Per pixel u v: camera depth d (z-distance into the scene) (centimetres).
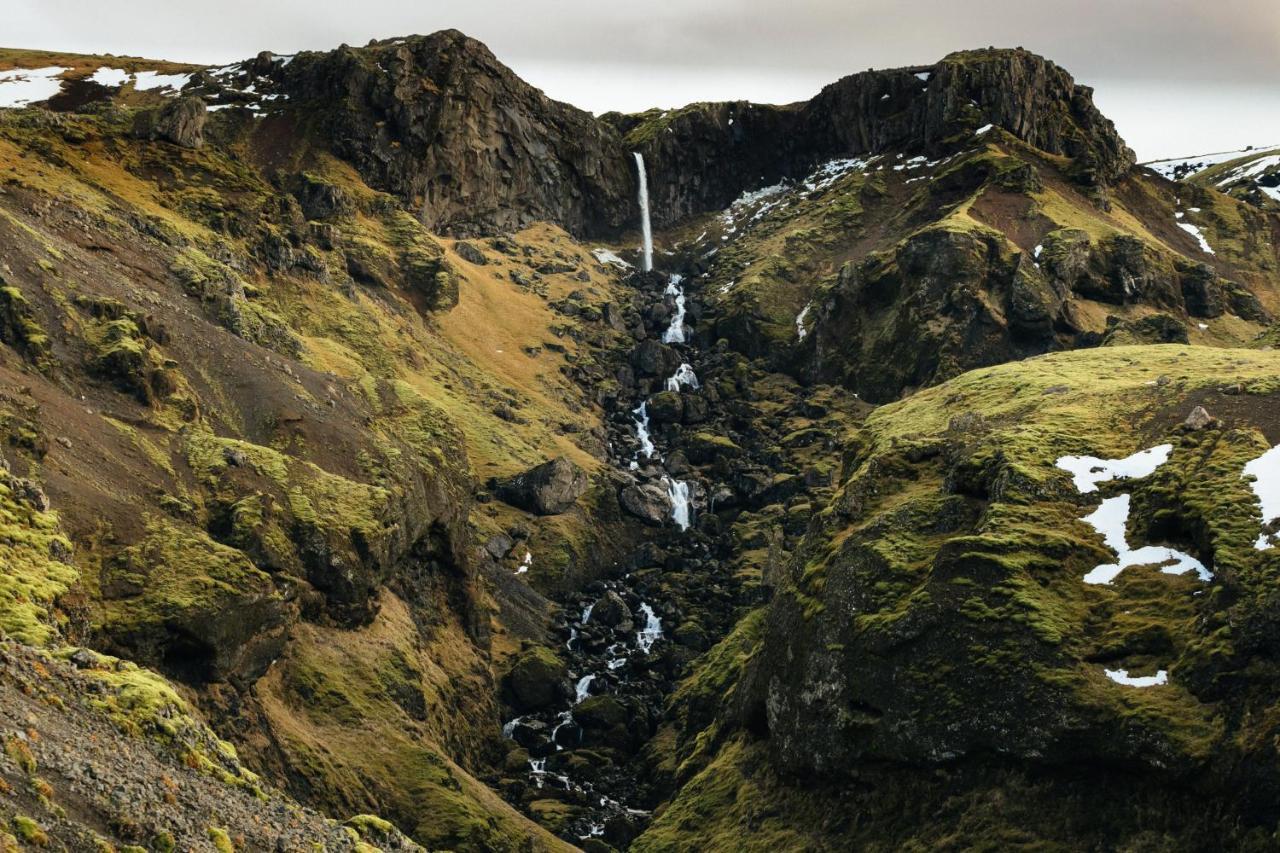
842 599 10444
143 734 5375
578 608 16988
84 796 4506
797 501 19800
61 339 11906
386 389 16500
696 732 13350
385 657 12356
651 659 15750
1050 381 13088
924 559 10344
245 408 13350
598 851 11556
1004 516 10188
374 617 12675
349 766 10669
